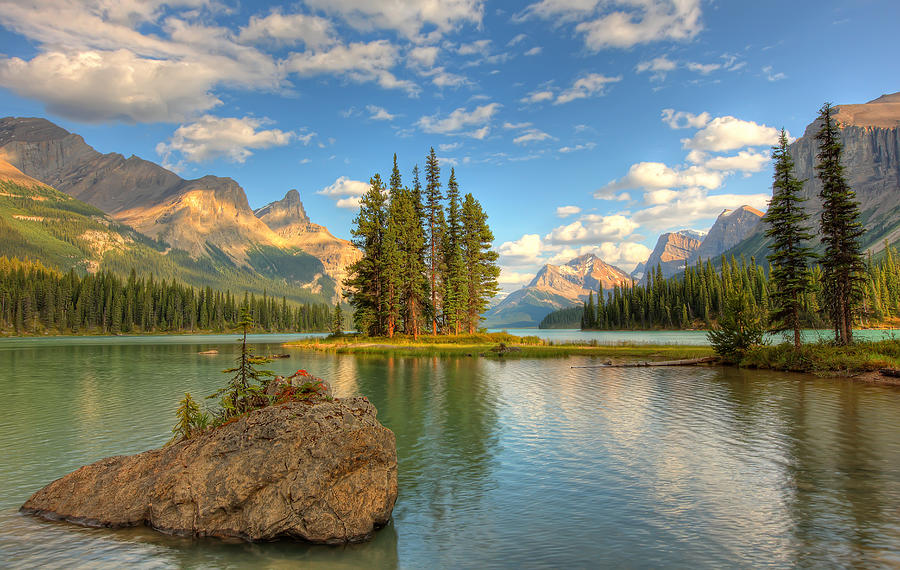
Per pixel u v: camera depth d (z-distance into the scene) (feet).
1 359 189.78
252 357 48.49
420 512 38.60
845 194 135.33
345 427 36.65
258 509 34.22
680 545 32.24
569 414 74.74
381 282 255.70
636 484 43.93
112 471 38.88
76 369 147.02
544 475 46.70
